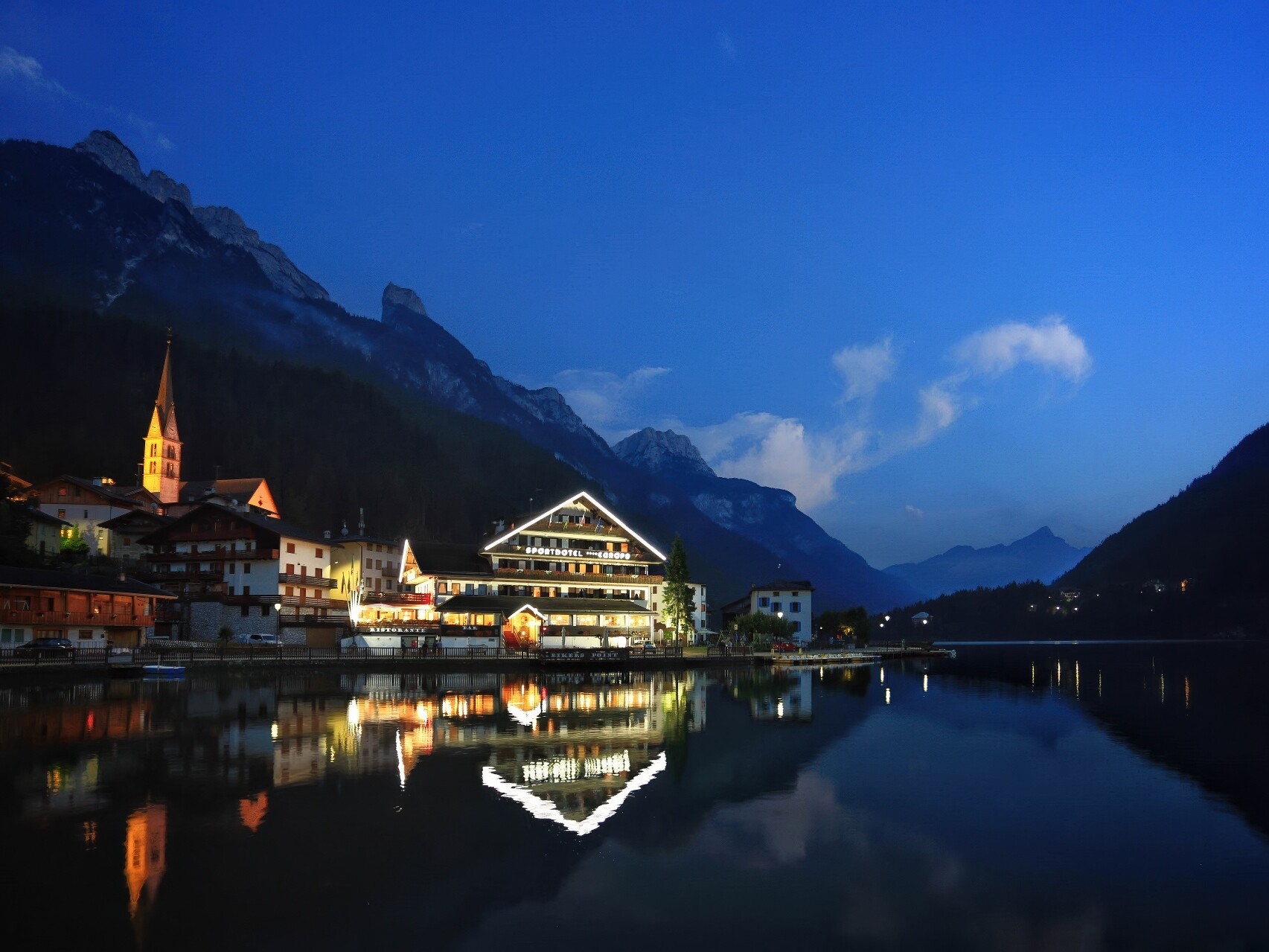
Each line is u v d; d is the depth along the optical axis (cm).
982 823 2677
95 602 8438
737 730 4634
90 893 1992
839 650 15512
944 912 1962
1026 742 4328
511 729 4544
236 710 5284
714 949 1753
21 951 1695
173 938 1766
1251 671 10925
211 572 10894
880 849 2394
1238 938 1844
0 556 9131
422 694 6594
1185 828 2650
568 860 2278
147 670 7394
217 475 17525
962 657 15912
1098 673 10581
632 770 3462
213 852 2295
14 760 3519
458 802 2867
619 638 11606
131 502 13375
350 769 3391
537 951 1734
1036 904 2016
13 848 2308
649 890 2069
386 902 1972
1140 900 2047
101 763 3462
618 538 12288
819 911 1955
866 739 4372
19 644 7631
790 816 2739
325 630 10875
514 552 11631
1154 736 4584
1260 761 3791
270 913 1898
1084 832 2592
